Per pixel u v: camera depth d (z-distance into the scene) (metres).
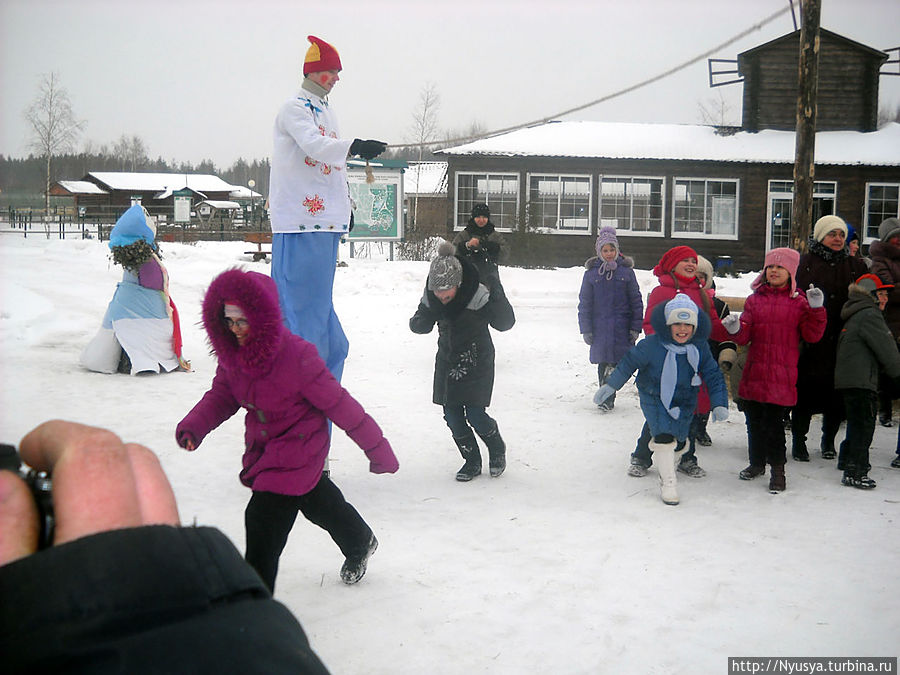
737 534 4.88
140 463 0.52
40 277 20.16
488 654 3.40
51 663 0.43
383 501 5.44
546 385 9.44
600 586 4.10
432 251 25.77
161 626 0.46
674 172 28.53
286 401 3.57
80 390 8.33
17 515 0.45
